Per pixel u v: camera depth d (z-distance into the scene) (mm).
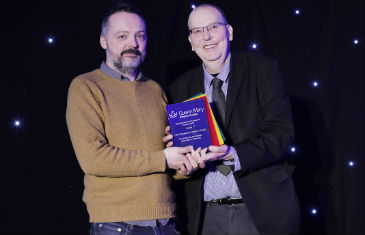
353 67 2812
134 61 1980
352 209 2771
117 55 1978
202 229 2186
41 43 2486
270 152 2043
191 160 1884
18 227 2408
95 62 2549
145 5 2664
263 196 2066
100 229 1787
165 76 2670
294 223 2090
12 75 2439
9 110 2422
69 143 2500
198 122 1974
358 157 2791
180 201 2172
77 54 2527
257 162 2014
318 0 2812
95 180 1822
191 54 2705
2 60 2430
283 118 2117
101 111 1859
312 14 2811
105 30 2033
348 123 2791
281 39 2783
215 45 2180
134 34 1996
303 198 2768
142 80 2094
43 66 2482
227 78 2225
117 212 1762
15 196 2414
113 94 1915
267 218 2053
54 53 2498
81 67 2527
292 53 2785
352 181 2785
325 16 2812
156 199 1794
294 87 2781
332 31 2799
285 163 2209
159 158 1799
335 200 2773
